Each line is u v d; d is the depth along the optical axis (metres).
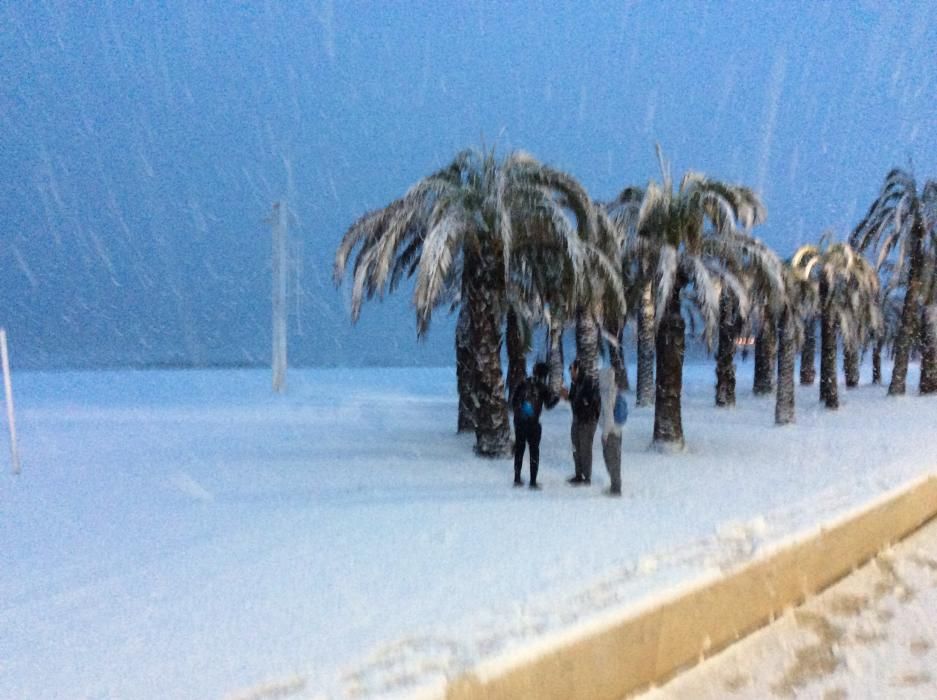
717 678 4.27
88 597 5.05
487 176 11.89
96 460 11.91
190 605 4.79
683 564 4.90
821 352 22.75
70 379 41.44
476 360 11.91
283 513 7.77
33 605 4.90
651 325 22.06
